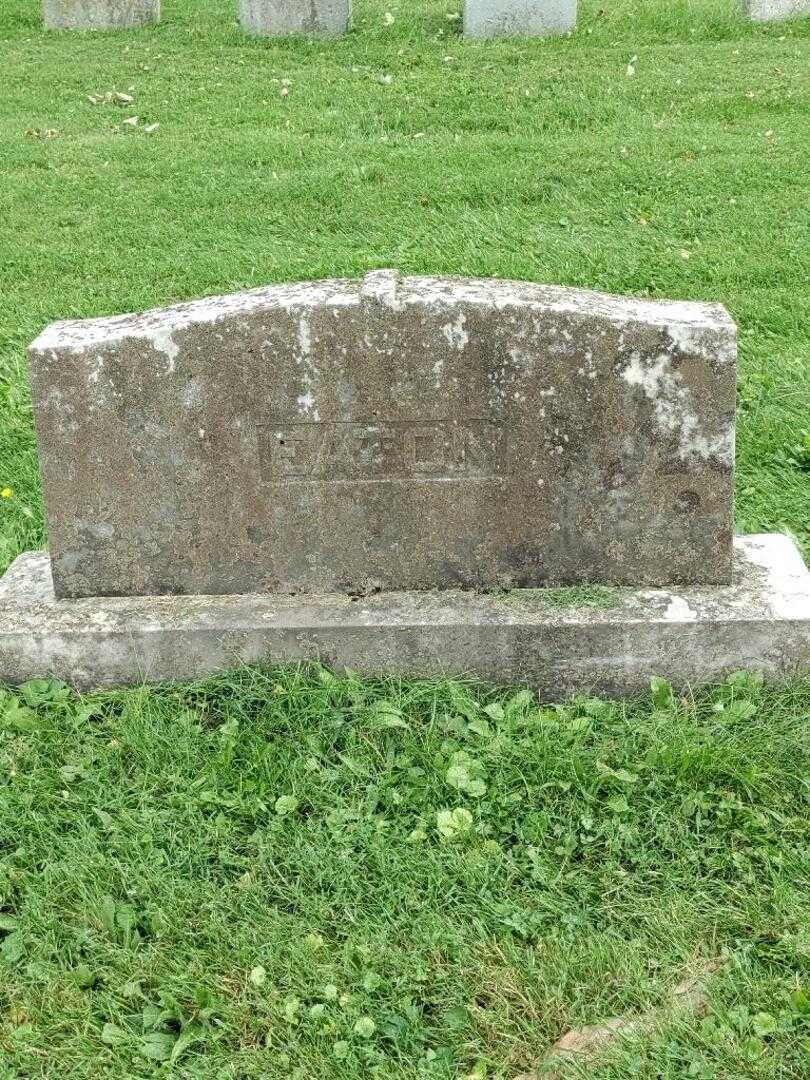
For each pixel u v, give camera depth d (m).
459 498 2.24
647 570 2.28
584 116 5.17
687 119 5.17
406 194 4.37
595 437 2.21
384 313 2.16
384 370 2.18
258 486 2.25
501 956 1.88
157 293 3.71
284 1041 1.82
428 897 1.95
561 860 2.00
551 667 2.23
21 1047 1.81
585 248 3.88
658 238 3.98
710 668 2.23
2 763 2.15
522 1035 1.81
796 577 2.31
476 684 2.24
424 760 2.13
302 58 6.22
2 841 2.06
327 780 2.11
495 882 1.97
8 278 3.90
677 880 1.96
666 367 2.18
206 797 2.08
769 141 4.83
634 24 6.62
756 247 3.90
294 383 2.19
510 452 2.22
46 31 7.06
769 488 2.82
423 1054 1.80
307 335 2.17
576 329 2.16
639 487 2.23
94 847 2.03
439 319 2.16
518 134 5.01
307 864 2.00
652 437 2.21
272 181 4.54
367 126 5.18
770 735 2.14
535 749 2.12
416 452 2.22
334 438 2.22
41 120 5.47
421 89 5.57
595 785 2.08
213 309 2.20
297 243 4.05
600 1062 1.76
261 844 2.02
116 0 7.01
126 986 1.86
